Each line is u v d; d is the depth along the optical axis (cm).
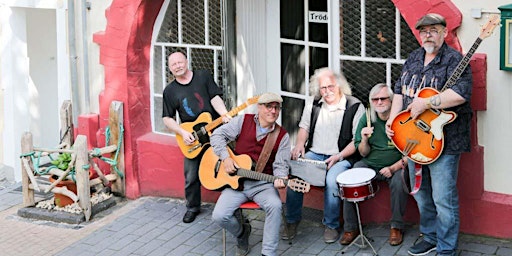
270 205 663
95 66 890
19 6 968
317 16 776
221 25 807
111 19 855
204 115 770
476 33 654
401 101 642
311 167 703
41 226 820
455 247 642
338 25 755
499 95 657
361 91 754
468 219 684
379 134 687
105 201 852
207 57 849
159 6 859
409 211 718
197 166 777
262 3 812
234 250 725
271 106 668
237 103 830
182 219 803
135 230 786
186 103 773
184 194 852
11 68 988
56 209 842
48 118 1073
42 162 1036
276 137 678
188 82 777
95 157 852
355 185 644
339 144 717
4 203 906
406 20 677
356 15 743
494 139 668
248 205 680
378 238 704
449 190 627
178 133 776
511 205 663
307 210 769
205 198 839
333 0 754
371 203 729
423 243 669
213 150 693
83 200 817
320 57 781
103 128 885
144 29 861
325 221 708
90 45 889
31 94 1048
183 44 861
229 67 805
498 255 652
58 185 844
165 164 857
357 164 700
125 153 870
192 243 746
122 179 872
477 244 672
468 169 674
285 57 811
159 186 866
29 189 852
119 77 861
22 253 758
